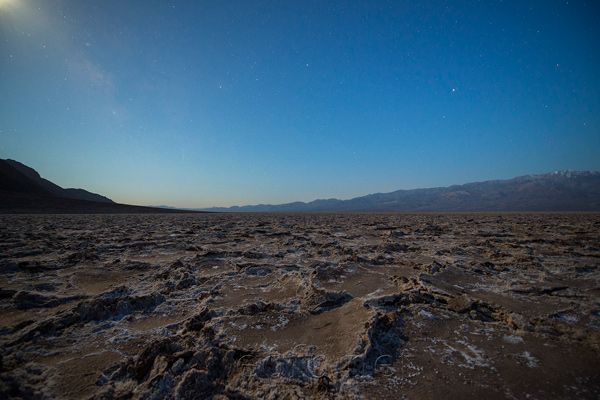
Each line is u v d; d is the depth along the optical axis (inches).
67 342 114.3
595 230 485.7
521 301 156.0
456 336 118.3
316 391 85.9
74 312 136.3
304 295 167.5
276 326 130.6
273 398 82.0
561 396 81.6
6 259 260.2
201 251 316.2
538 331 120.5
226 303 159.6
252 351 106.7
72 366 98.1
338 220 912.3
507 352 105.8
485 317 137.5
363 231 530.9
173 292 174.7
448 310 143.1
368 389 86.2
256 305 149.9
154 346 106.6
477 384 87.7
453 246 337.1
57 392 84.0
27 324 127.6
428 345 111.5
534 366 96.6
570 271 212.8
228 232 510.6
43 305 153.5
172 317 141.6
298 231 529.3
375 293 171.6
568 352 104.6
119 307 144.6
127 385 88.3
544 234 442.6
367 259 252.1
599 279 192.4
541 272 214.1
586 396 81.1
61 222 748.0
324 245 348.5
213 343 110.5
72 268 232.8
